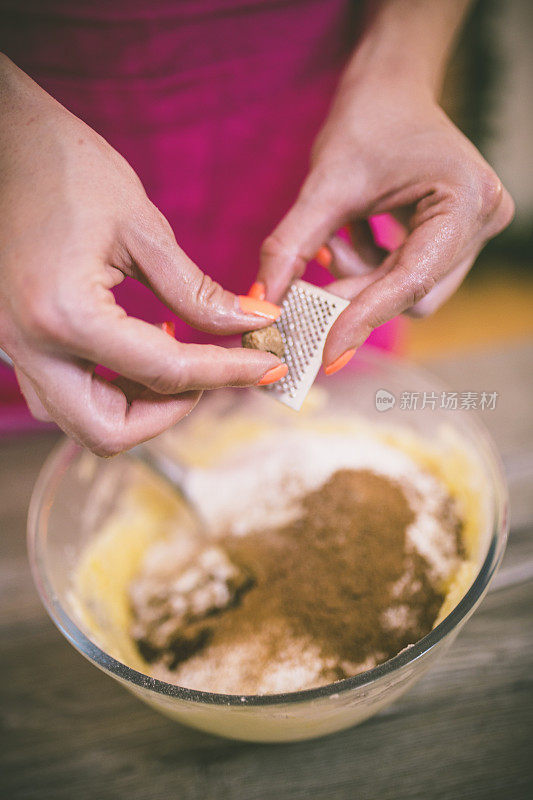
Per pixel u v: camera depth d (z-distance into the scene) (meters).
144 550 0.51
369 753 0.44
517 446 0.55
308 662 0.42
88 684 0.47
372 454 0.52
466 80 0.88
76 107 0.54
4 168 0.37
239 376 0.38
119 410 0.38
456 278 0.45
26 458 0.57
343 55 0.57
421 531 0.45
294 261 0.44
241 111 0.56
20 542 0.52
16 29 0.50
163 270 0.38
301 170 0.61
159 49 0.52
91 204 0.36
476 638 0.47
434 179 0.42
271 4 0.52
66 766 0.44
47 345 0.35
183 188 0.59
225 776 0.44
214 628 0.44
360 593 0.43
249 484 0.51
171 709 0.39
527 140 0.98
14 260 0.35
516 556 0.48
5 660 0.48
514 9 0.84
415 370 0.61
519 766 0.43
